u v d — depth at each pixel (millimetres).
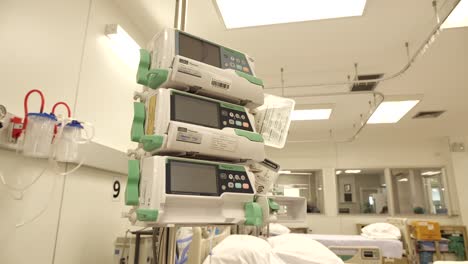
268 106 1495
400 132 6574
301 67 3572
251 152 1047
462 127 6133
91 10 2076
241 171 1021
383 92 4340
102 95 2180
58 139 1438
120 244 2082
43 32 1612
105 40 2242
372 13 2561
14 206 1398
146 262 1951
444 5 2354
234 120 1049
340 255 3398
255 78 1144
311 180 7773
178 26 1259
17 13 1454
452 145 6777
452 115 5410
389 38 2945
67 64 1800
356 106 4934
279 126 1510
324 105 4723
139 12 2600
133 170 942
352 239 4105
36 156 1385
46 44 1631
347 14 2512
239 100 1137
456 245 5887
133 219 934
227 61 1138
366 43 3043
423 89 4258
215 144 960
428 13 2555
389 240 4012
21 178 1434
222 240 1532
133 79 2668
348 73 3738
